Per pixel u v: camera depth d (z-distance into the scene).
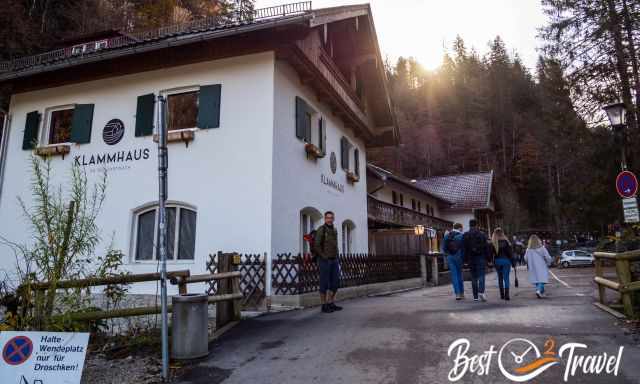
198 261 11.30
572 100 26.19
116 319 8.15
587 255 38.34
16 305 5.87
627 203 9.91
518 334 6.31
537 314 7.80
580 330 6.44
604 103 24.22
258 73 11.69
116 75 13.05
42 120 13.72
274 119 11.43
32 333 4.67
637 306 7.36
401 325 7.19
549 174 59.62
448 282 21.67
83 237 6.21
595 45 24.00
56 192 12.82
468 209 42.03
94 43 15.32
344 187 16.81
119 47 12.41
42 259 5.79
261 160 11.25
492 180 44.72
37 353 4.63
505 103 73.12
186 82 12.30
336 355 5.73
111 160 12.58
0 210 13.45
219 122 11.76
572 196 30.94
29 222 12.98
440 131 71.94
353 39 16.45
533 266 10.69
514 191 63.81
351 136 18.44
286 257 10.59
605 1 22.69
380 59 17.39
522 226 58.16
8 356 4.57
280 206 11.45
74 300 6.00
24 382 4.55
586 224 31.47
